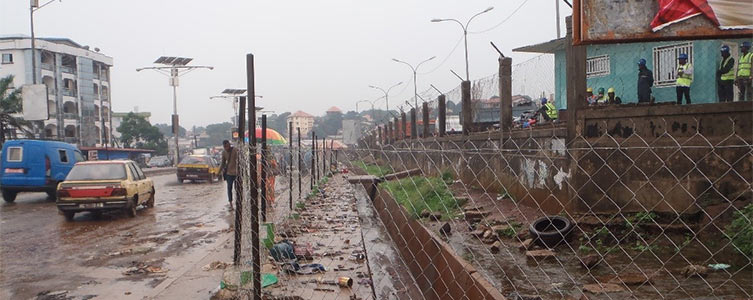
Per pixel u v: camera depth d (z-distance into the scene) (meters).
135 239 10.73
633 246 7.57
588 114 8.70
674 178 8.29
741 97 12.66
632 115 8.57
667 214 8.13
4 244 10.20
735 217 7.02
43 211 15.34
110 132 67.62
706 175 8.19
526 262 7.21
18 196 20.56
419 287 9.02
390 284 9.27
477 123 17.67
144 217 14.09
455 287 7.06
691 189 8.20
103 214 14.67
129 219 13.69
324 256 8.10
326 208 12.91
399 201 12.72
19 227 12.30
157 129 74.81
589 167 8.63
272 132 15.50
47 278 7.58
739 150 8.13
